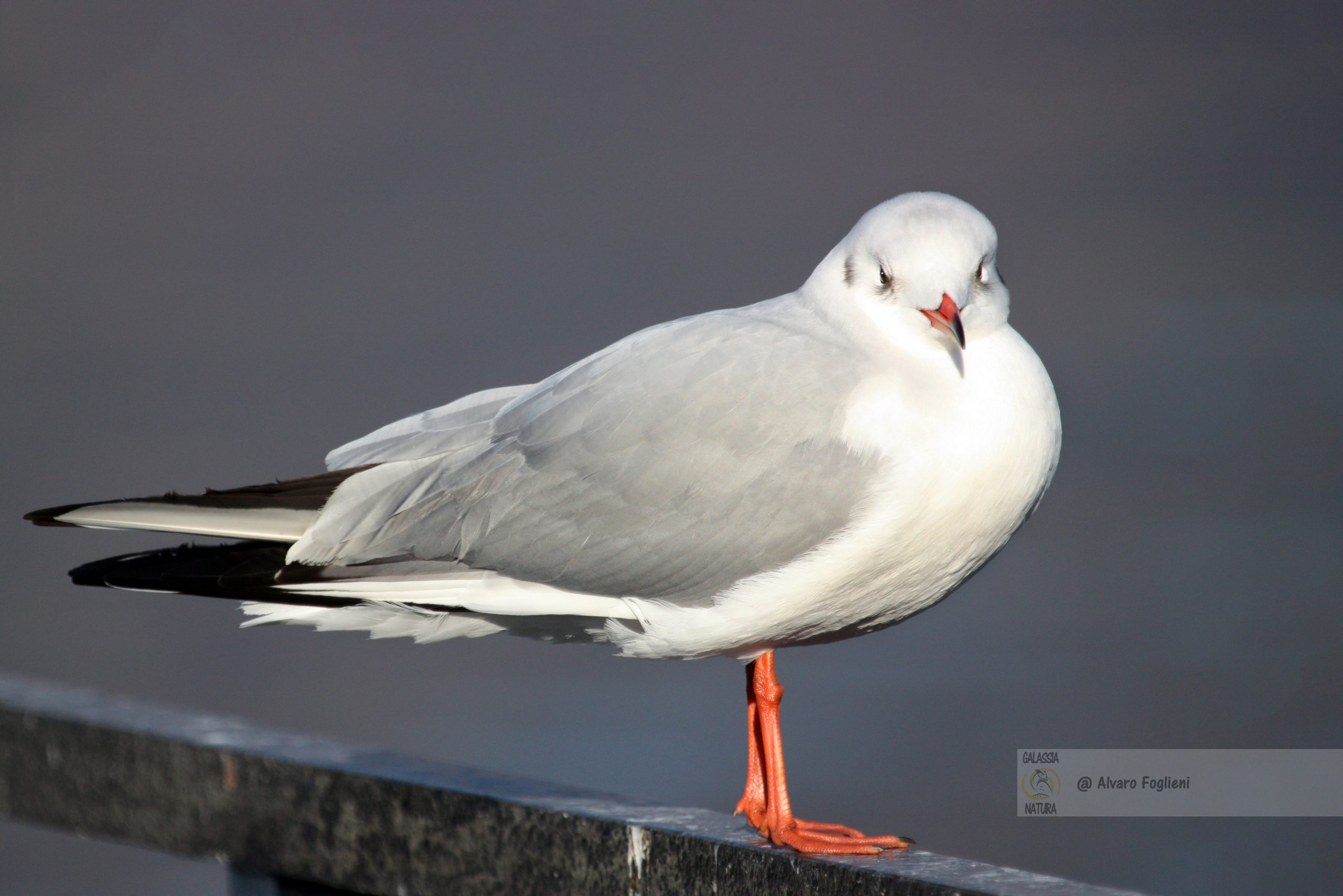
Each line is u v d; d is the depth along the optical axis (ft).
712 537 19.67
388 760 20.16
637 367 20.48
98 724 22.17
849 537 19.25
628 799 19.04
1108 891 15.67
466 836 18.88
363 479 21.25
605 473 20.16
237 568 20.35
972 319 19.74
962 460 19.03
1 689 24.17
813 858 16.96
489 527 20.66
